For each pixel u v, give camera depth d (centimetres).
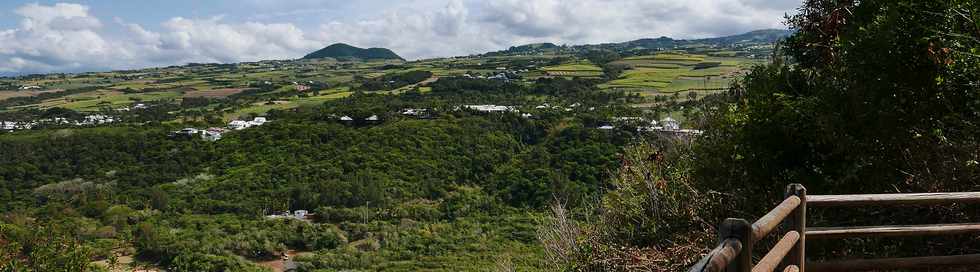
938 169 490
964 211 472
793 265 316
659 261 507
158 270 2872
